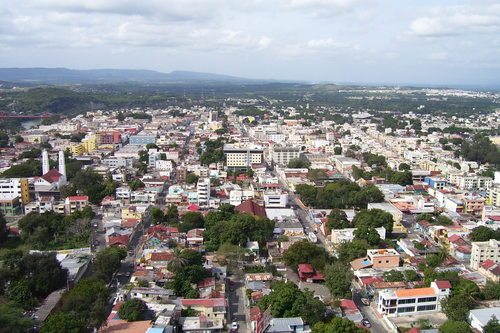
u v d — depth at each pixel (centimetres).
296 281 19838
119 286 18762
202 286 18175
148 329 13800
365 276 19638
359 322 16212
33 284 17488
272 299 16150
